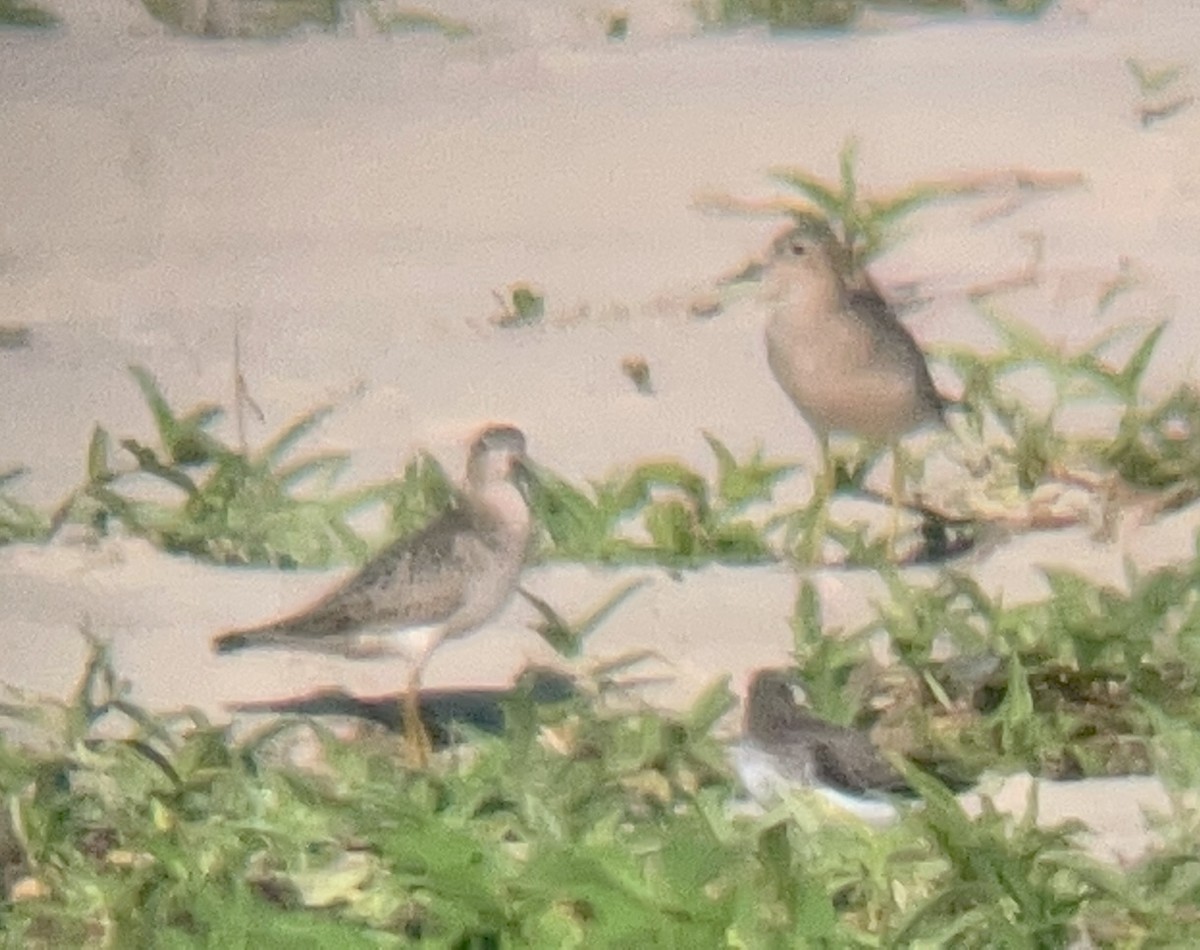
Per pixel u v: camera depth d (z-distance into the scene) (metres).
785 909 6.33
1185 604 7.32
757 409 7.58
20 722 7.07
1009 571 7.41
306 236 7.63
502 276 7.66
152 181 7.59
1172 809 6.79
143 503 7.47
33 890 6.73
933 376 7.57
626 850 6.51
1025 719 7.02
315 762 7.01
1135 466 7.54
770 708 7.00
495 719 7.07
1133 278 7.66
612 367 7.55
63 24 7.63
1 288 7.54
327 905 6.59
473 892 6.30
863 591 7.39
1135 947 6.41
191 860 6.69
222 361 7.54
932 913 6.36
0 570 7.33
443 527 7.27
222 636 7.19
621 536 7.45
